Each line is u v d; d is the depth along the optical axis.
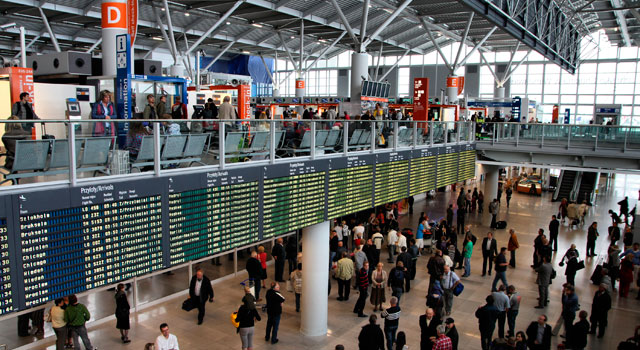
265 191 8.35
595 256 18.53
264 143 8.52
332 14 40.22
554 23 33.72
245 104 23.27
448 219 20.67
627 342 8.66
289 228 9.02
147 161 6.56
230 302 13.22
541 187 34.16
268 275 15.60
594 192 30.84
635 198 32.97
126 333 10.52
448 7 36.91
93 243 5.71
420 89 18.00
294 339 11.08
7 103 11.98
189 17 40.00
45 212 5.21
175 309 12.62
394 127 12.62
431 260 13.13
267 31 47.91
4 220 4.87
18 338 10.58
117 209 5.93
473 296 14.02
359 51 26.03
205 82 34.59
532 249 19.27
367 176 11.31
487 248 15.72
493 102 40.56
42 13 32.72
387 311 10.23
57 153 5.48
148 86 13.48
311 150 9.55
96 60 16.06
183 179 6.79
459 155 16.66
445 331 9.33
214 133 7.47
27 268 5.10
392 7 34.53
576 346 10.20
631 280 14.22
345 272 13.29
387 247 18.25
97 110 9.06
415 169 13.59
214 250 7.46
